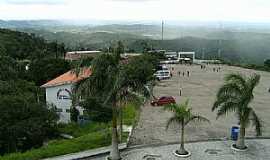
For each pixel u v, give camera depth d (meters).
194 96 39.75
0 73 41.09
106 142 22.05
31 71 49.81
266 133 24.72
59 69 49.66
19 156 19.78
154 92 42.03
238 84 20.94
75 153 20.34
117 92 18.83
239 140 21.23
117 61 19.20
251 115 20.86
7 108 24.59
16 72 46.16
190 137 23.69
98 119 29.77
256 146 21.84
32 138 24.45
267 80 54.19
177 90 43.84
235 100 20.94
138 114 29.73
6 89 31.75
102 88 19.08
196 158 19.91
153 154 20.48
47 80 48.97
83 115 31.33
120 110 20.59
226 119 28.58
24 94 31.70
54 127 28.20
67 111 34.69
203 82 51.03
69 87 34.06
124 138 22.75
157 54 84.06
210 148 21.48
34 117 25.62
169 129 25.48
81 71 19.56
